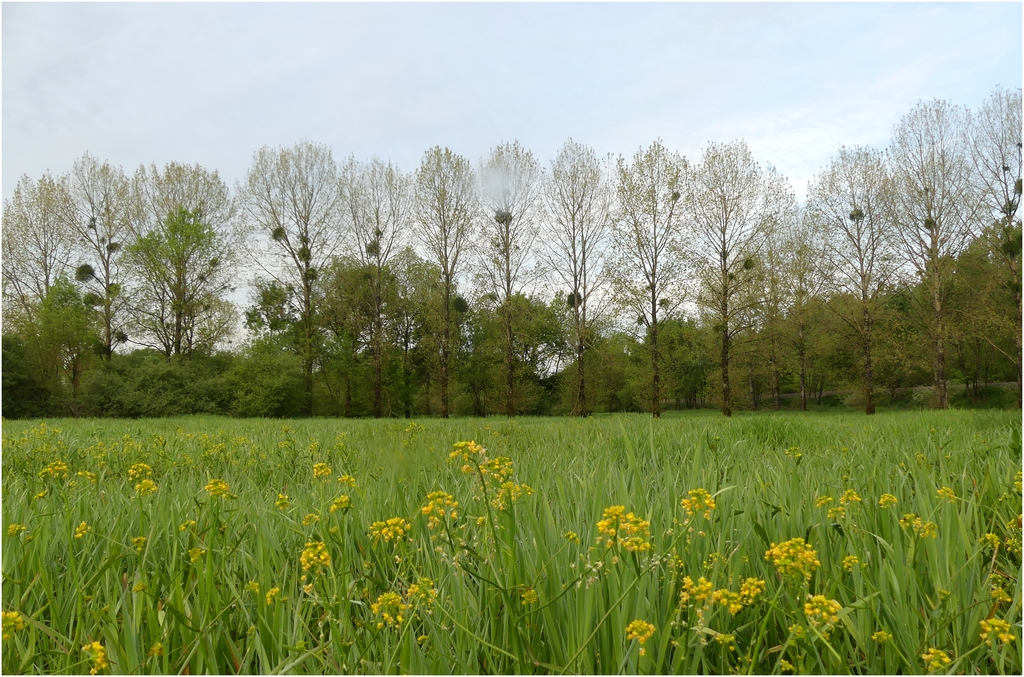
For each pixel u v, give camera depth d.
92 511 3.53
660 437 6.92
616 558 2.04
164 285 40.44
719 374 41.59
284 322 44.06
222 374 39.16
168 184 41.59
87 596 2.41
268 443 8.65
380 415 42.78
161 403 35.00
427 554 2.64
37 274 38.59
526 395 41.34
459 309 41.59
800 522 2.81
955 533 2.61
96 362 38.91
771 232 29.75
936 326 32.25
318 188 42.16
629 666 1.83
